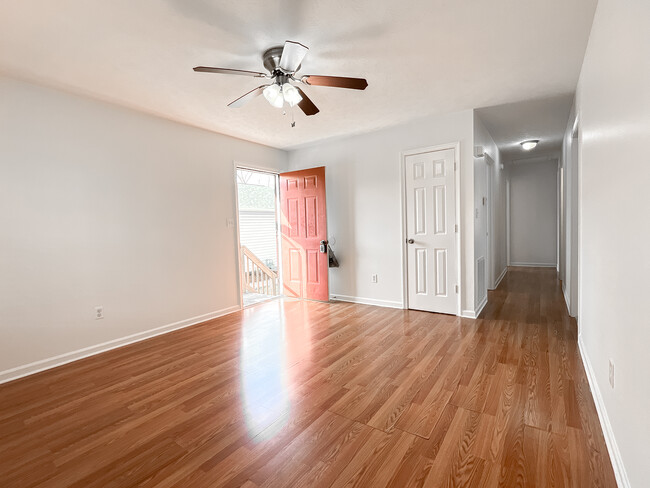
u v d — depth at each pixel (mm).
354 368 2580
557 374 2355
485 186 4602
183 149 3816
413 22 1985
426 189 4043
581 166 2686
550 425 1787
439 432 1764
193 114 3494
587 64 2316
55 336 2799
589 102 2268
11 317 2572
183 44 2156
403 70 2623
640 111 1186
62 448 1725
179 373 2580
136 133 3367
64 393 2307
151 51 2232
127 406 2117
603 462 1507
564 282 4902
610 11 1607
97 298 3068
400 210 4254
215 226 4191
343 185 4758
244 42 2152
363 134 4492
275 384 2359
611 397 1599
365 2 1782
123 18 1861
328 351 2949
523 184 7637
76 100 2936
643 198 1159
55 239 2809
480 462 1530
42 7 1739
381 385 2295
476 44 2254
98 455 1663
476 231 3871
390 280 4434
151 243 3500
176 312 3730
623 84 1408
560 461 1518
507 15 1937
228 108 3312
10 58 2277
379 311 4242
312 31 2057
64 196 2861
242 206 6980
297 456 1616
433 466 1519
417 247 4168
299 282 5156
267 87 2279
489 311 4059
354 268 4766
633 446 1240
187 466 1570
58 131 2826
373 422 1873
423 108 3543
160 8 1782
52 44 2113
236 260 4477
